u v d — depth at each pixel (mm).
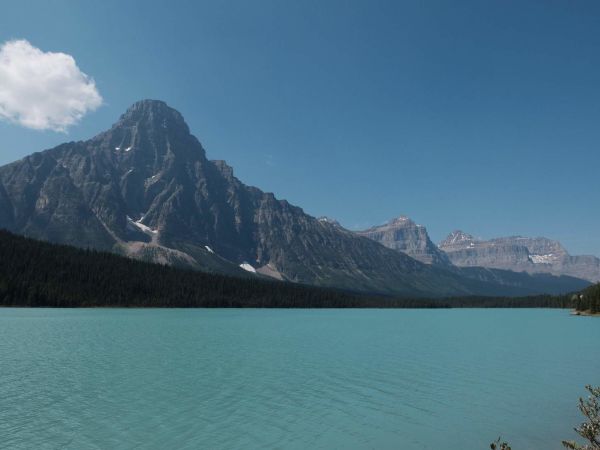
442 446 30734
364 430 33750
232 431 32875
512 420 36844
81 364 58656
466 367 63000
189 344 84688
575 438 32500
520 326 158000
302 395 44438
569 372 59594
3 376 50125
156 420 34906
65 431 31875
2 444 29156
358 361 67375
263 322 158750
